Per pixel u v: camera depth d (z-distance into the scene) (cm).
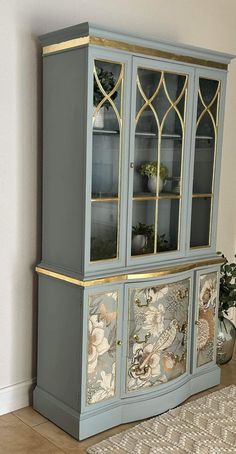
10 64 265
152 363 283
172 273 282
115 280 259
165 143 281
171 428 271
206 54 291
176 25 344
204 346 317
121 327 269
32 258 287
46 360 279
